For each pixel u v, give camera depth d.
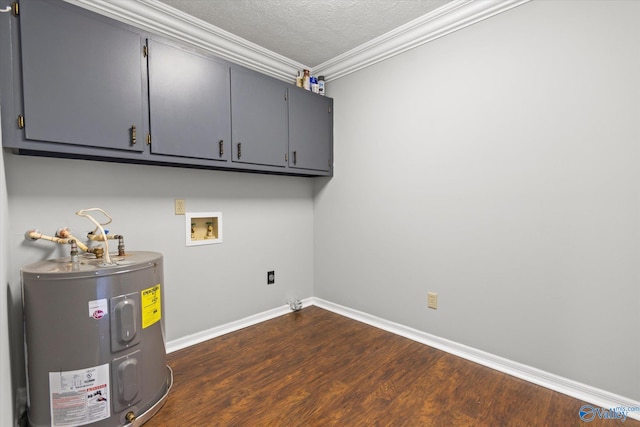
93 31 1.48
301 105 2.53
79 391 1.27
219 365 1.91
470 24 1.92
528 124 1.72
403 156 2.32
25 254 1.55
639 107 1.40
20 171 1.54
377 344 2.21
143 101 1.66
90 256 1.61
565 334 1.64
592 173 1.53
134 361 1.39
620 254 1.47
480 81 1.89
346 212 2.75
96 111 1.50
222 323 2.40
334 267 2.88
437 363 1.94
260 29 2.20
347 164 2.72
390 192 2.41
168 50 1.75
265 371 1.84
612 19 1.46
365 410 1.50
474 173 1.94
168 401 1.57
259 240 2.63
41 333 1.25
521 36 1.72
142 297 1.43
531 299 1.75
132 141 1.62
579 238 1.58
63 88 1.40
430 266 2.19
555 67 1.62
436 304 2.17
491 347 1.91
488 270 1.91
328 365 1.92
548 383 1.69
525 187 1.74
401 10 1.98
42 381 1.26
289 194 2.86
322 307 3.00
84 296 1.26
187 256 2.19
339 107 2.76
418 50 2.19
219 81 1.99
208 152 1.95
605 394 1.53
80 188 1.73
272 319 2.69
